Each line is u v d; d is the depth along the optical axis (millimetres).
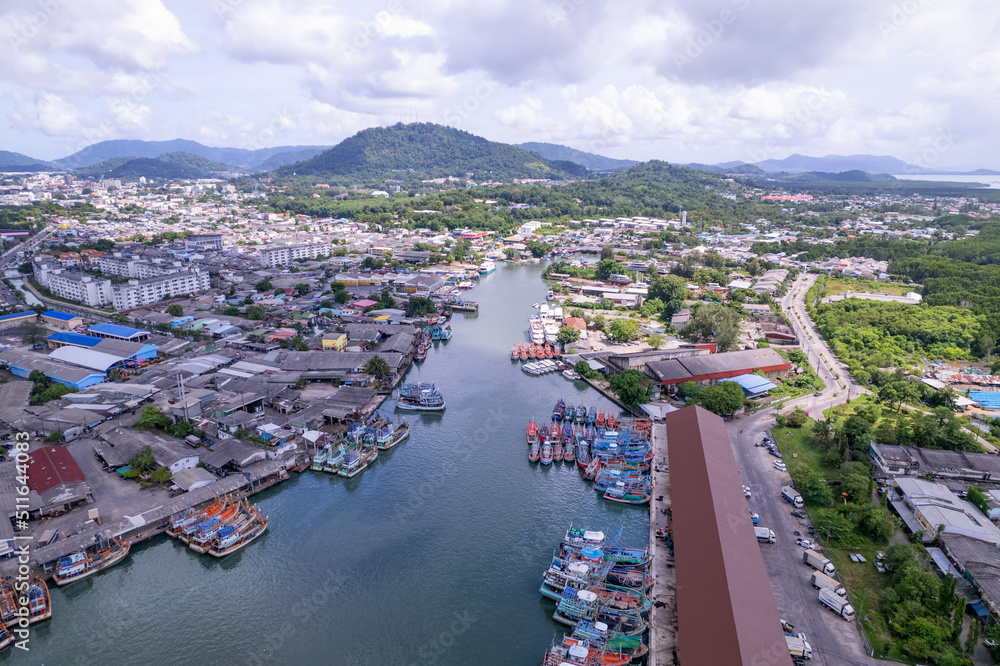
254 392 186875
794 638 93500
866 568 114125
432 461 159750
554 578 110875
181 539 124625
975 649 93250
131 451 149625
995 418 174500
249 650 98688
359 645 99562
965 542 115250
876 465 150250
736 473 131875
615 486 144125
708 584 96438
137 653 97938
